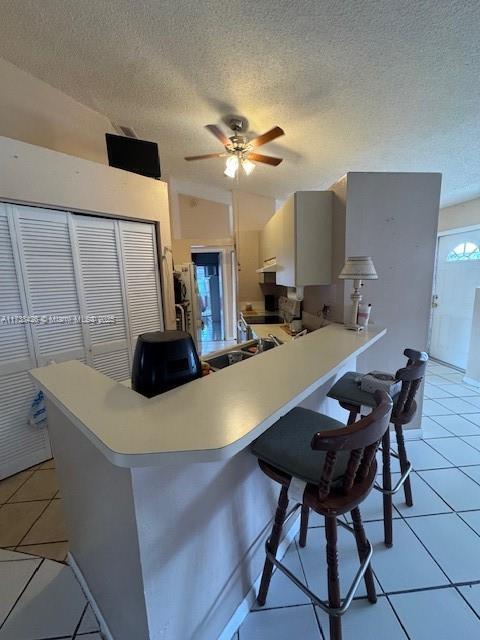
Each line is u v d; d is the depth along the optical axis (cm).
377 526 164
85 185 225
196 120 281
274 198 520
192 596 99
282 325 356
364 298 221
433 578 135
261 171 380
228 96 233
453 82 186
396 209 211
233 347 228
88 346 244
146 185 270
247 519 125
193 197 534
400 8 141
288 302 365
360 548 110
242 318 422
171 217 459
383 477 150
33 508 183
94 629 117
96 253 244
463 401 323
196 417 79
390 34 156
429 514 171
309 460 100
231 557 116
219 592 111
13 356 204
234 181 444
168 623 91
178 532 92
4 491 198
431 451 232
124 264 265
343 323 219
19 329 205
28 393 213
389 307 225
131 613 92
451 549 150
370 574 121
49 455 231
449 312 443
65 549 153
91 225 239
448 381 383
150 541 83
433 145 269
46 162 203
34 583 135
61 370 122
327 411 191
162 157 370
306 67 190
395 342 230
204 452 64
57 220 218
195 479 96
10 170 187
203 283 649
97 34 188
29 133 234
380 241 213
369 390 149
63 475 128
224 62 196
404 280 222
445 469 211
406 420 146
